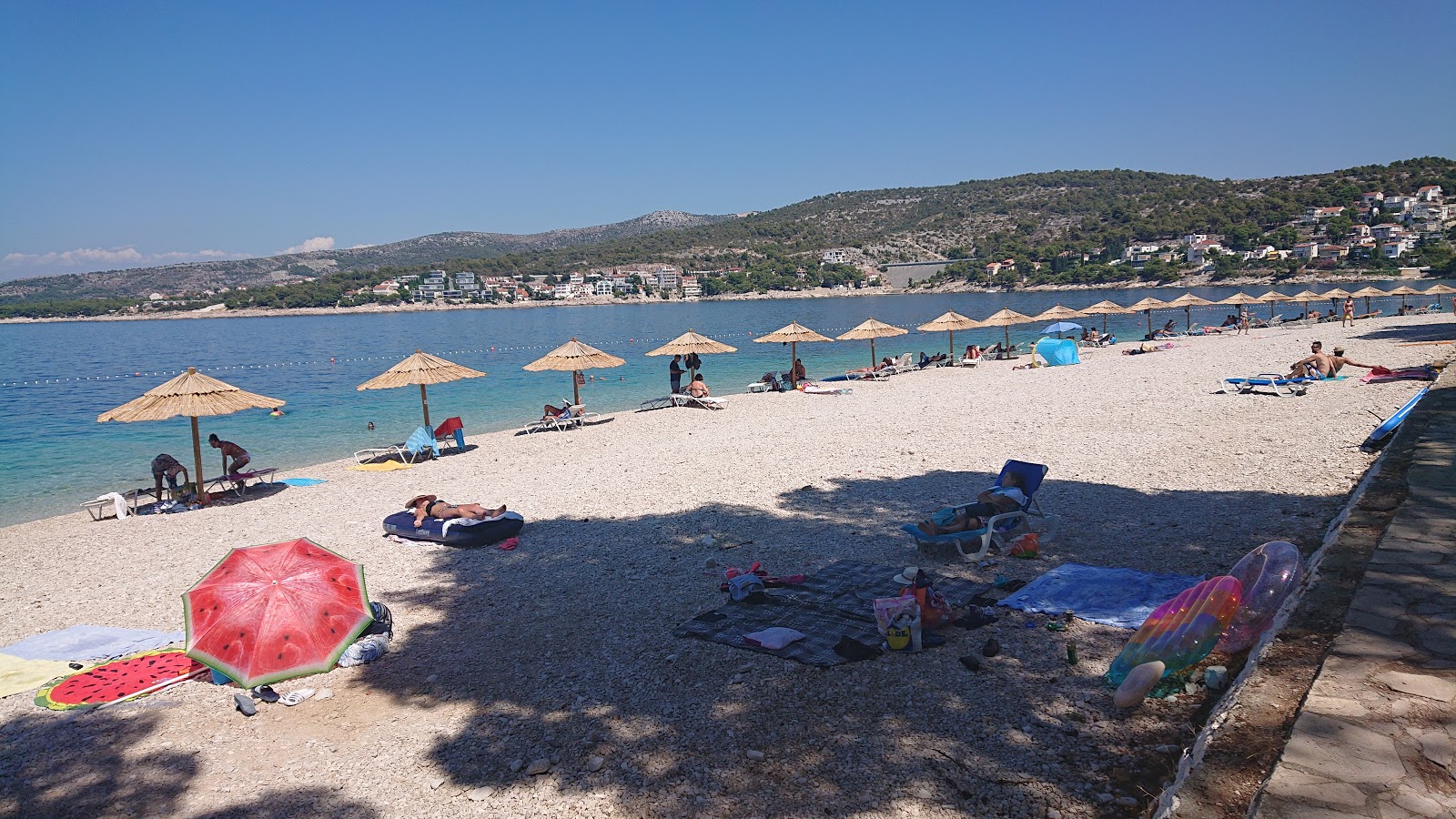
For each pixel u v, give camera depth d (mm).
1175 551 7641
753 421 18500
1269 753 3043
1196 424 14188
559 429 19219
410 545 9719
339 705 5676
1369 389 15977
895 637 5758
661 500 11195
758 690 5363
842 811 4004
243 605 6168
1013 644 5789
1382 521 5473
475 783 4562
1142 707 4699
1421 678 3340
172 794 4633
